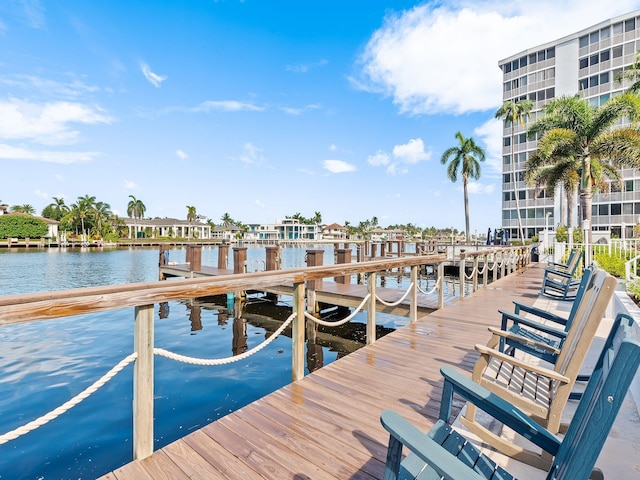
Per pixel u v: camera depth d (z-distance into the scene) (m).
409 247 57.88
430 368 3.33
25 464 2.70
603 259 8.92
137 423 1.92
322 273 3.26
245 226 91.75
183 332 6.96
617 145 14.91
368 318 4.17
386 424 1.17
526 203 35.28
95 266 22.75
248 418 2.38
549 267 9.77
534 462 1.87
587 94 31.81
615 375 0.89
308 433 2.19
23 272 19.03
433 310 6.19
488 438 2.03
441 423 1.58
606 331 4.35
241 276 2.45
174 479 1.75
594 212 30.61
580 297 2.97
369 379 3.07
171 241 66.56
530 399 2.14
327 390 2.84
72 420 3.39
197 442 2.09
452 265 19.02
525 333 3.30
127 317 8.16
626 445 2.06
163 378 4.50
